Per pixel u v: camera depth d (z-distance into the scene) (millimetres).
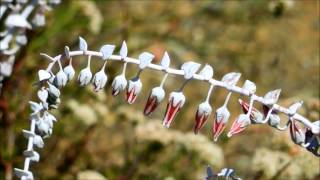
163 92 308
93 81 313
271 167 564
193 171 654
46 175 721
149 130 647
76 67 802
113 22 865
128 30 868
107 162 745
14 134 678
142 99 893
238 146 779
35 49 716
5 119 666
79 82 315
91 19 760
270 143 633
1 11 483
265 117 308
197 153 634
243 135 780
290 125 305
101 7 934
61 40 809
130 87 311
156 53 896
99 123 736
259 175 581
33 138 342
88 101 745
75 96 743
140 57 310
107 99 797
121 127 767
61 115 704
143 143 674
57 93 322
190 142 636
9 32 475
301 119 302
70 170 729
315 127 300
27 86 705
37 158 350
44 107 325
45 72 318
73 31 816
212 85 307
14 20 470
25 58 689
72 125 709
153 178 672
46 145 723
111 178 696
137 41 894
